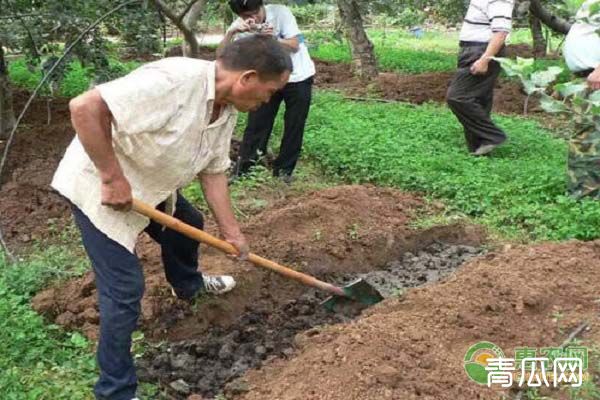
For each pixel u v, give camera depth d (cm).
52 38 804
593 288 468
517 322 434
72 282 503
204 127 362
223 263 523
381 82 1282
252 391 394
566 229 595
